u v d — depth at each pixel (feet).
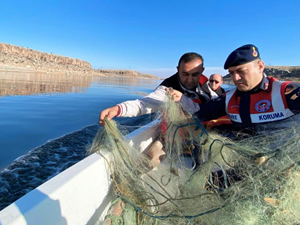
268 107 5.14
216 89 12.84
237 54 5.11
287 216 3.51
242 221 3.62
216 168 5.02
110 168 5.31
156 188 6.01
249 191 3.94
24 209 3.09
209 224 3.98
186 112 5.99
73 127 19.16
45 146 13.43
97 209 4.91
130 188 5.10
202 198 4.50
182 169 6.07
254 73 5.15
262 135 5.06
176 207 4.49
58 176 4.11
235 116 5.75
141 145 7.75
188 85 7.43
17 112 24.73
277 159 3.94
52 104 32.09
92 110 28.86
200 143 5.48
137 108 6.71
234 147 4.54
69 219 3.88
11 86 54.60
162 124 7.16
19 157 11.66
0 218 2.86
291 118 4.76
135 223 4.32
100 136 5.93
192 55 7.14
